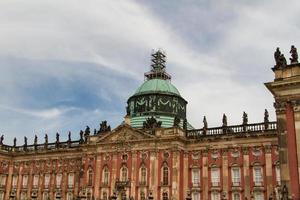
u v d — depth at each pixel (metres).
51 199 116.31
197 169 96.81
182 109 119.62
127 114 104.44
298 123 59.81
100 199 96.50
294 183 57.69
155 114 112.81
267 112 92.50
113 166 102.44
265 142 90.19
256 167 90.06
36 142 125.56
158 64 128.12
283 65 62.56
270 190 86.56
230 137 94.25
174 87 122.56
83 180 106.12
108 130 109.06
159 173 96.62
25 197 121.31
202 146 97.56
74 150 116.94
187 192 93.12
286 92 61.78
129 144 101.75
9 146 128.75
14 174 126.25
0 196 123.81
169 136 97.19
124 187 98.12
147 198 91.38
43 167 121.56
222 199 89.06
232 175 92.31
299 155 58.47
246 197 88.62
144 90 118.44
